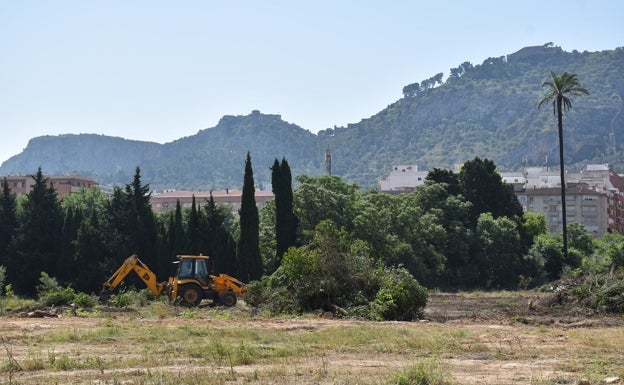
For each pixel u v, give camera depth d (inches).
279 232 2605.8
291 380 591.8
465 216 3368.6
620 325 1147.3
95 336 849.5
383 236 2711.6
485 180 3572.8
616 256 3235.7
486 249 3233.3
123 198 2792.8
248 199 2508.6
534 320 1200.8
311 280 1320.1
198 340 832.9
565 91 3403.1
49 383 580.7
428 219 3120.1
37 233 2706.7
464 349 792.9
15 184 6658.5
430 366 630.5
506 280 3248.0
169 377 593.6
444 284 3125.0
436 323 1149.7
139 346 791.7
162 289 1678.2
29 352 728.3
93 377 611.5
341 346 807.7
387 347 796.0
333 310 1285.7
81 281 2566.4
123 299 1523.1
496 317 1286.9
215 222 2837.1
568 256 3447.3
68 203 4146.2
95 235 2623.0
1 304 1379.2
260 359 717.9
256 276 2466.8
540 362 706.2
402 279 1283.2
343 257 1336.1
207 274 1596.9
